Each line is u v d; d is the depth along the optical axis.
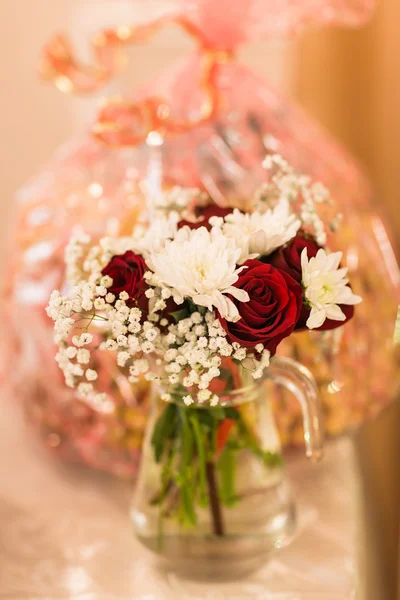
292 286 0.66
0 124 1.40
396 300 0.89
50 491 0.91
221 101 0.91
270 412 0.77
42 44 1.34
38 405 0.89
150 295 0.66
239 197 0.86
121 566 0.82
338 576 0.80
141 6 0.98
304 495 0.89
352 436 0.95
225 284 0.65
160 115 0.87
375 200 0.97
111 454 0.87
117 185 0.89
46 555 0.83
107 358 0.82
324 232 0.75
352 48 1.35
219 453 0.75
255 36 0.92
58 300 0.66
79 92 0.95
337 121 1.41
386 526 1.30
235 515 0.76
